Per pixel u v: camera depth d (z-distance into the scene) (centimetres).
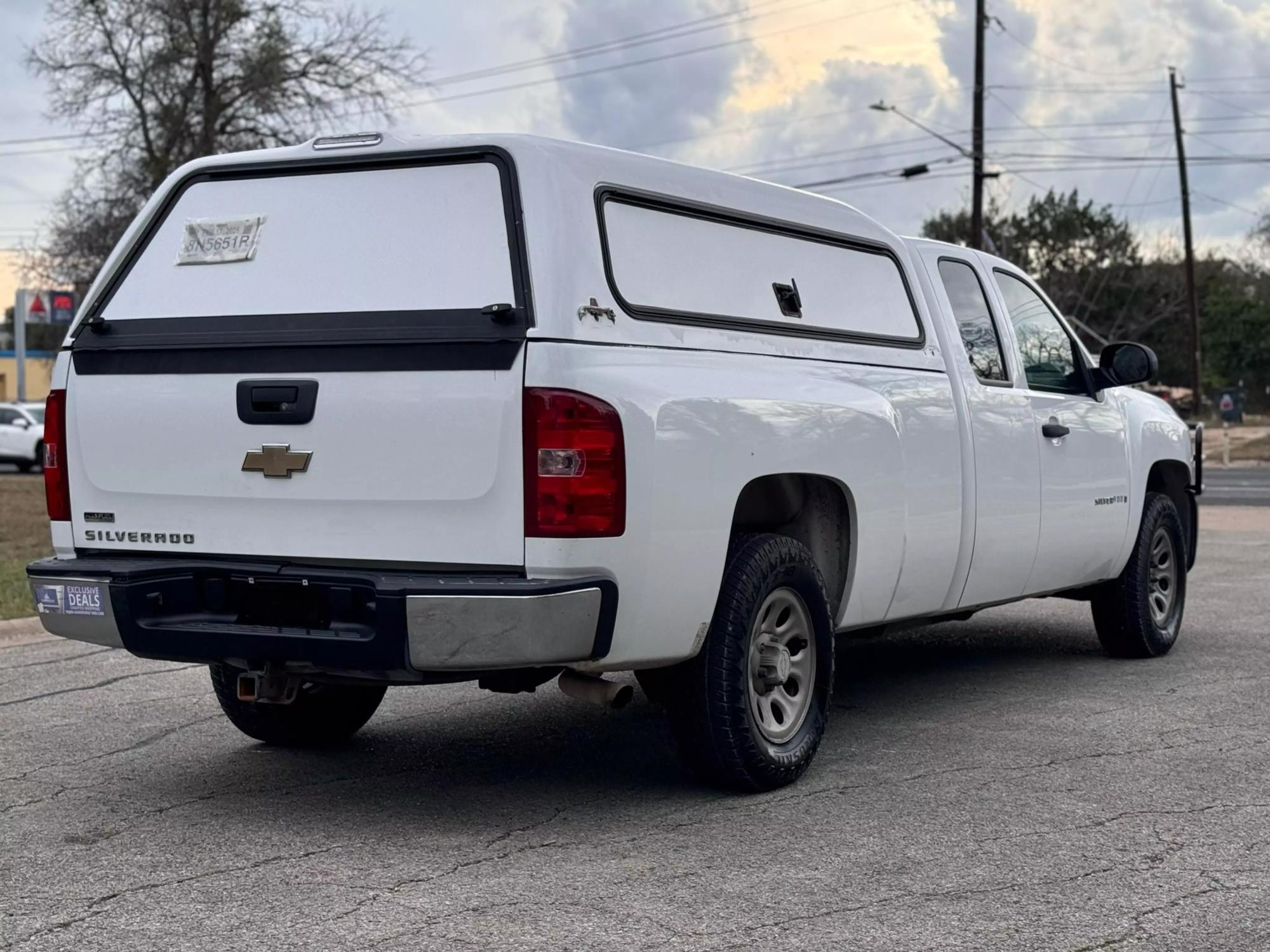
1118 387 755
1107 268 6862
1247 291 7206
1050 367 730
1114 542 755
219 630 471
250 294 495
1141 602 782
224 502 484
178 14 3750
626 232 484
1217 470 3020
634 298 477
